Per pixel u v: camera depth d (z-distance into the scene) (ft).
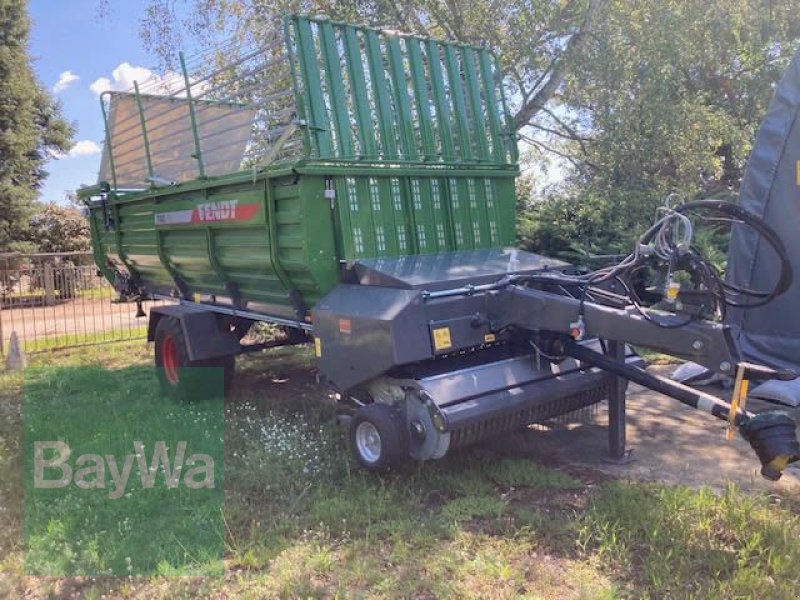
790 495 14.17
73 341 38.83
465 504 13.93
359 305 15.38
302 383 25.63
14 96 72.08
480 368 15.23
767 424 11.91
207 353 22.07
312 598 10.91
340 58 17.26
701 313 12.66
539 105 37.70
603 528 12.57
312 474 15.70
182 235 22.30
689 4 36.65
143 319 47.34
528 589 11.07
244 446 17.78
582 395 16.58
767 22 43.68
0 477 15.78
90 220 29.48
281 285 18.61
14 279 47.75
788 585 10.70
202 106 21.29
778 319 21.50
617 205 35.19
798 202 20.80
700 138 36.60
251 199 18.26
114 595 11.44
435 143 18.86
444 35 38.04
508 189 20.74
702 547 11.92
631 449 17.02
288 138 17.15
